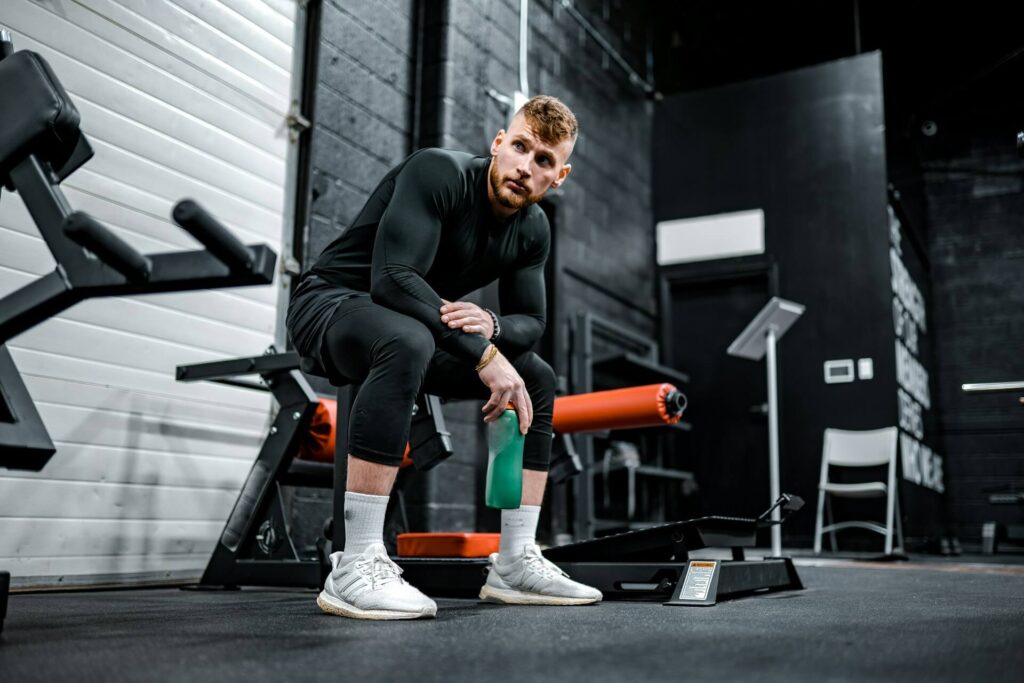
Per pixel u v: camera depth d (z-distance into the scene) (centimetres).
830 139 639
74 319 270
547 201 529
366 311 156
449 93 419
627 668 94
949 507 731
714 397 646
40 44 266
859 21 734
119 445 280
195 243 311
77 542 264
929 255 779
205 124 320
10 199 252
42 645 113
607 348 593
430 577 209
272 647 110
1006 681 89
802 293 628
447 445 189
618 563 201
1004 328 745
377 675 89
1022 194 758
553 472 247
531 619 146
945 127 787
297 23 364
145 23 301
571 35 572
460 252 171
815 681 88
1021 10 691
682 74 772
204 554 307
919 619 151
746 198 659
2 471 247
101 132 283
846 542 583
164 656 103
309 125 361
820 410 607
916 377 669
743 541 215
